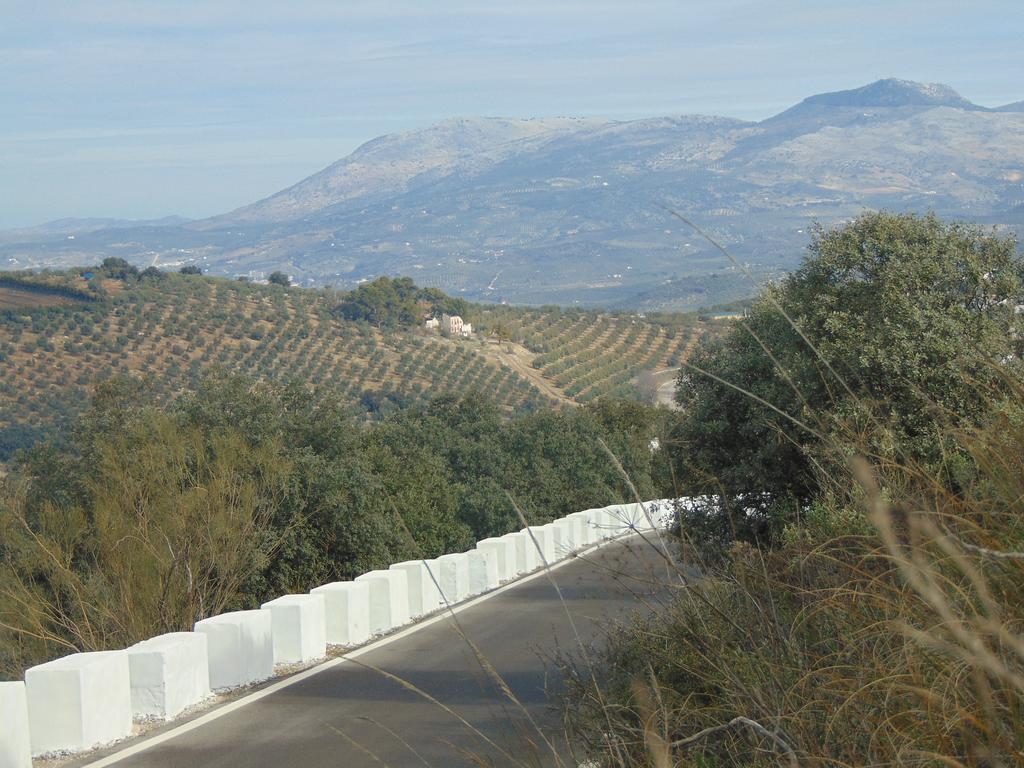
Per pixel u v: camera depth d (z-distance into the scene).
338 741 9.75
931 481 3.73
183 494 20.03
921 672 3.38
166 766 8.98
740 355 17.19
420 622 19.02
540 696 11.37
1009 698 2.75
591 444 47.09
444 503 35.56
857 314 15.52
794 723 4.07
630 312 138.00
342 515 28.23
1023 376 4.06
